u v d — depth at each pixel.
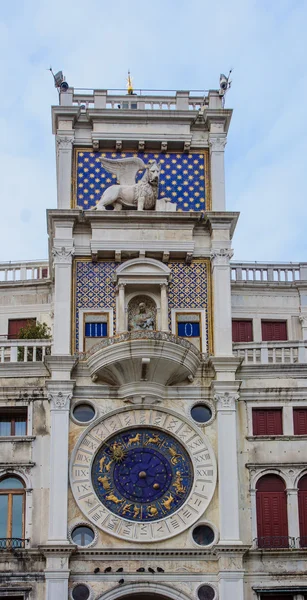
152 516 35.69
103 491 36.00
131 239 39.31
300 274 43.78
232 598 34.25
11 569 34.59
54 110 41.03
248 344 38.84
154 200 40.22
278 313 43.09
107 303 38.75
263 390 37.62
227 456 36.22
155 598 35.53
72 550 34.53
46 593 34.09
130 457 36.56
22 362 37.34
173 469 36.47
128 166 40.66
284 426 37.34
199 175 41.09
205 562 35.09
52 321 43.03
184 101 42.09
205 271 39.47
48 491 35.84
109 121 41.25
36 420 36.84
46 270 44.41
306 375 38.00
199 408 37.47
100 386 37.25
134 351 36.34
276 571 35.09
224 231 39.59
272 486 36.59
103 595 34.47
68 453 36.09
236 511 35.44
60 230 39.31
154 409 37.16
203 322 38.72
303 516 36.25
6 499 35.97
